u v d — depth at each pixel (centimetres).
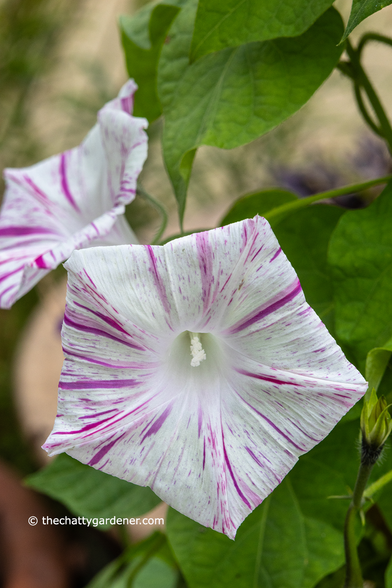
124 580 48
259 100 30
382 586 36
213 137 30
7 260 33
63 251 29
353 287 30
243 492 27
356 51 32
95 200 35
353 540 28
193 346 29
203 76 31
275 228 32
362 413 27
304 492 32
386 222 30
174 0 33
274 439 27
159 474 27
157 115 37
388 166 57
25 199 35
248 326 27
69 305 26
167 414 28
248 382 27
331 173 59
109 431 27
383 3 26
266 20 29
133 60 36
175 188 31
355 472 31
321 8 28
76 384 27
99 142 35
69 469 36
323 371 26
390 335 29
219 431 27
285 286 26
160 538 37
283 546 31
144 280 26
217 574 31
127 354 27
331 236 31
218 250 26
